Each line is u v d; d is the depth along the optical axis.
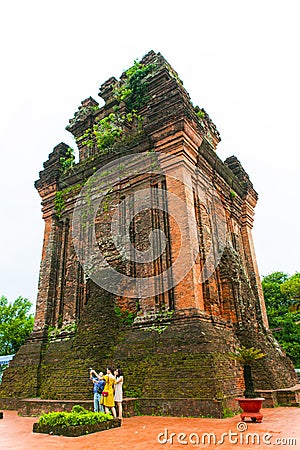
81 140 22.59
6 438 8.06
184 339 11.38
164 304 12.97
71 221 18.86
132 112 20.78
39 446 7.09
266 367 13.81
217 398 9.69
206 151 16.58
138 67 21.56
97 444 7.00
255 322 16.64
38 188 20.59
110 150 17.83
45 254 18.64
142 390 11.17
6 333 37.50
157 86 20.22
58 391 12.77
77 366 13.15
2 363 25.83
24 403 12.59
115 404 10.29
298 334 28.25
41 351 15.85
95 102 23.98
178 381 10.53
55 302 17.55
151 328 12.52
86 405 10.72
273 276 36.66
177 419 9.59
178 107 15.21
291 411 11.08
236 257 17.41
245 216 20.64
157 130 15.55
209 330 11.73
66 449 6.73
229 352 11.16
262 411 11.31
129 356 12.32
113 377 9.85
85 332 14.26
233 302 15.30
